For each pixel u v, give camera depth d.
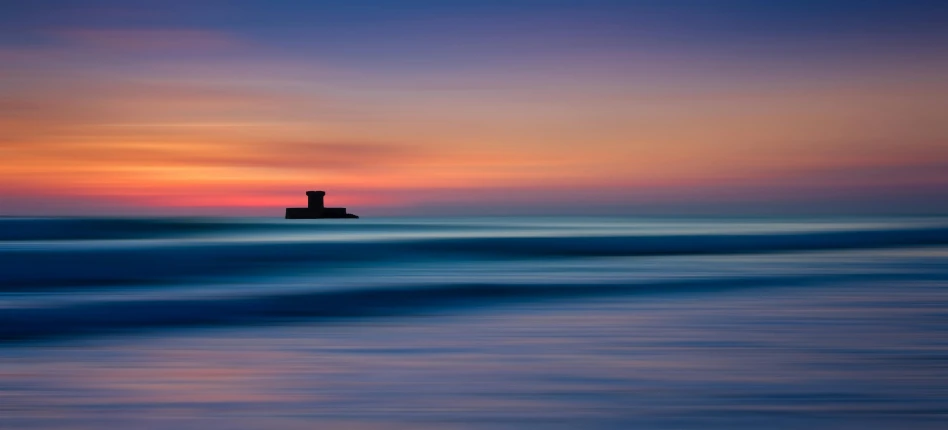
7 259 39.47
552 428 9.22
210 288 26.14
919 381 11.27
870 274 30.22
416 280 28.94
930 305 19.89
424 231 94.31
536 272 32.88
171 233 90.44
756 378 11.55
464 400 10.46
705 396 10.54
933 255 43.78
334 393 10.87
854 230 92.62
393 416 9.74
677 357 13.20
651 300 21.72
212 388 11.16
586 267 35.88
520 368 12.43
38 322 17.86
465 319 18.05
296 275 31.62
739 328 16.30
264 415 9.79
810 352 13.52
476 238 67.38
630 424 9.34
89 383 11.47
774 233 82.81
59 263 37.25
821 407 9.94
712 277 29.48
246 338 15.47
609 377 11.72
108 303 21.62
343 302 21.73
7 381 11.59
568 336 15.47
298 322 17.77
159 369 12.45
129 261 38.41
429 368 12.48
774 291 23.83
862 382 11.23
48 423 9.40
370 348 14.29
